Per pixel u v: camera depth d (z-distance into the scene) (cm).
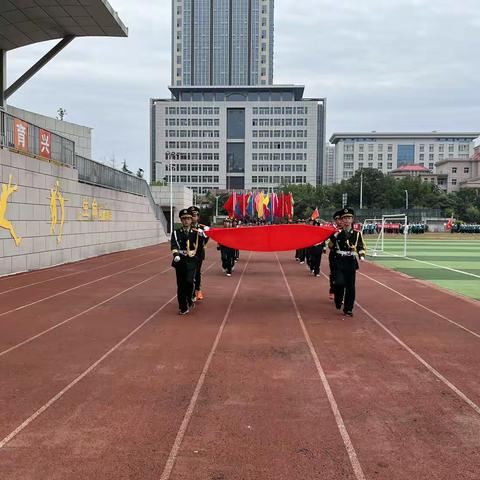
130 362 571
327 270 1661
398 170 12725
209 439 375
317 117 12875
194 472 328
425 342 672
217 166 12594
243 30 14388
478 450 360
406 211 6712
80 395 466
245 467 335
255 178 12594
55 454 351
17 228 1420
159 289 1164
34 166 1526
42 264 1603
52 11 2044
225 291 1149
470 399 461
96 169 2228
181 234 859
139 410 430
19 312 869
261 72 14425
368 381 510
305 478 321
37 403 446
